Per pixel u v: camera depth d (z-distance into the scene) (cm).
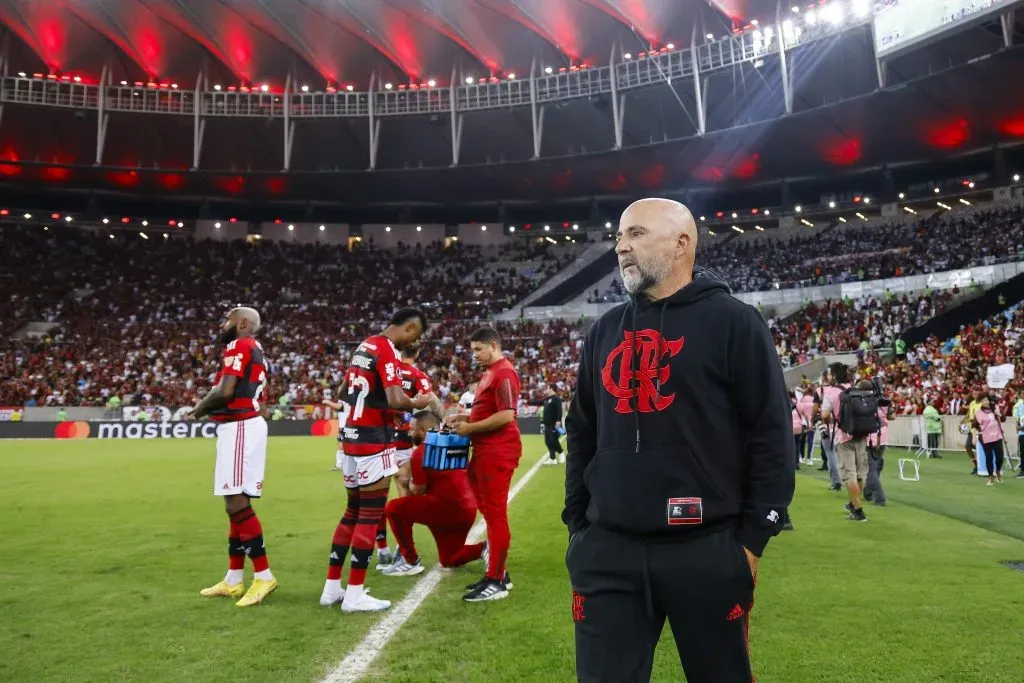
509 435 489
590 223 5347
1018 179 3950
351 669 338
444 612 436
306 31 4347
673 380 198
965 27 2919
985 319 2912
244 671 336
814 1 3734
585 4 4194
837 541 655
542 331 4222
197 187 5025
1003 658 347
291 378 3684
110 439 2792
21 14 4012
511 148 4909
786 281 4081
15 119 4400
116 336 3931
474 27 4388
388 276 5022
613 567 193
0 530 736
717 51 3925
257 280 4791
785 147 4291
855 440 790
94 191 4988
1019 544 640
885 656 350
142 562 582
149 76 4694
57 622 416
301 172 4747
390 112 4519
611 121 4578
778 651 358
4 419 3142
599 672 186
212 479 1254
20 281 4291
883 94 3534
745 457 198
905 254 3900
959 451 1856
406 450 646
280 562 585
